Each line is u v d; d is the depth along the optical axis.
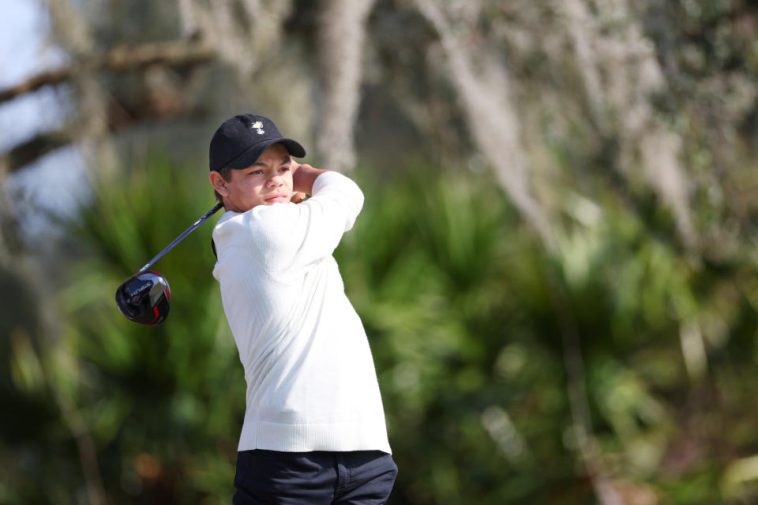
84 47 22.38
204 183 30.78
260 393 9.77
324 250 9.98
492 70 21.22
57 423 28.89
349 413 9.71
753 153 25.80
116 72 24.47
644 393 30.91
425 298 31.17
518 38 21.16
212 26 19.52
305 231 9.84
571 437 29.27
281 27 22.09
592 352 29.06
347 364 9.82
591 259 28.64
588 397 29.09
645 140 21.78
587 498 29.25
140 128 31.64
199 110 27.41
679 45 21.86
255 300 9.73
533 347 29.83
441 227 31.00
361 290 30.23
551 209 23.73
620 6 20.34
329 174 10.84
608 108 21.12
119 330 28.64
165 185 29.88
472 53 20.98
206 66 24.78
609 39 20.44
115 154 30.83
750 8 23.16
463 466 30.61
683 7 21.89
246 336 9.90
